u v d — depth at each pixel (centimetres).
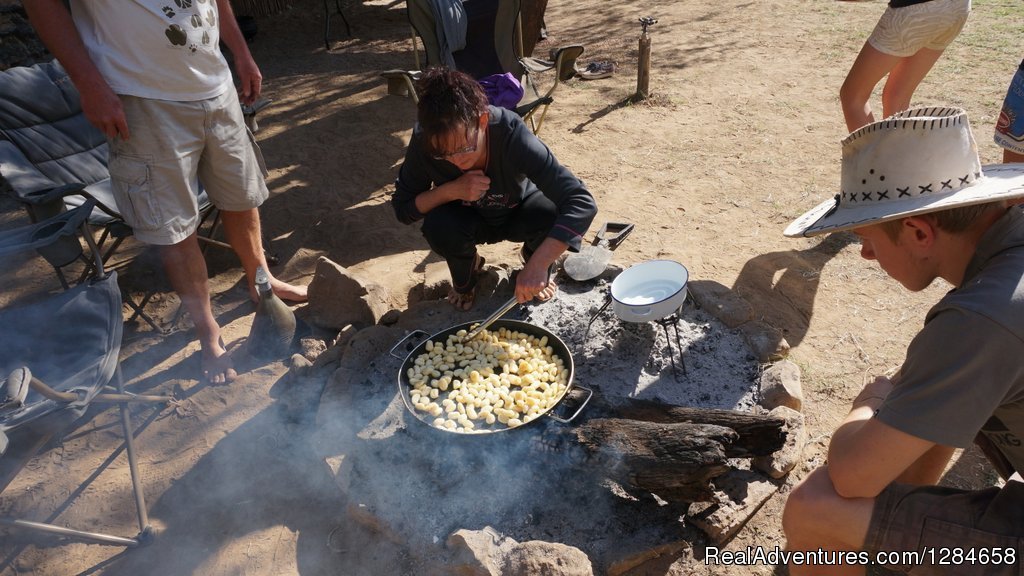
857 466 164
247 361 334
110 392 274
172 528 255
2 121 359
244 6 888
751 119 547
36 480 280
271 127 602
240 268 412
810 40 712
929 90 564
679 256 385
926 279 169
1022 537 158
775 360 291
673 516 239
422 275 390
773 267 373
